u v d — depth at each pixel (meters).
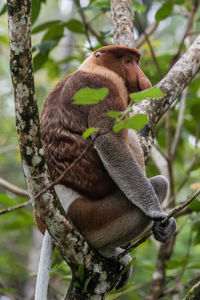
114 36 8.99
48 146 6.57
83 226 6.34
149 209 6.09
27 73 5.15
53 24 10.63
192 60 8.26
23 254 23.12
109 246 6.61
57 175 6.47
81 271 6.06
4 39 14.64
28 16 5.06
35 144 5.36
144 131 7.64
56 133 6.54
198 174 16.97
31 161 5.39
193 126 13.37
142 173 6.20
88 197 6.41
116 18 9.02
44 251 6.43
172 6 10.66
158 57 12.63
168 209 10.38
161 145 14.02
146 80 6.90
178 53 10.07
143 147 7.48
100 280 6.16
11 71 5.17
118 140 6.16
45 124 6.70
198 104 12.34
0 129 19.08
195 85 13.25
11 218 15.30
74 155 6.36
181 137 13.64
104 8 10.51
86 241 6.02
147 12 15.64
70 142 6.40
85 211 6.32
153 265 10.66
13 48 5.09
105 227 6.38
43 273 6.31
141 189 6.11
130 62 6.92
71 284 6.39
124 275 7.26
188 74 8.16
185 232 16.41
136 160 6.57
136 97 4.62
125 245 7.33
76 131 6.38
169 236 6.27
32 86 5.21
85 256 6.02
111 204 6.39
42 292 6.19
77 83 6.57
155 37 20.69
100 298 6.23
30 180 5.50
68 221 5.77
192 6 11.76
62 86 6.86
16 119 5.32
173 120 13.46
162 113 7.92
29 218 11.72
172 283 12.16
